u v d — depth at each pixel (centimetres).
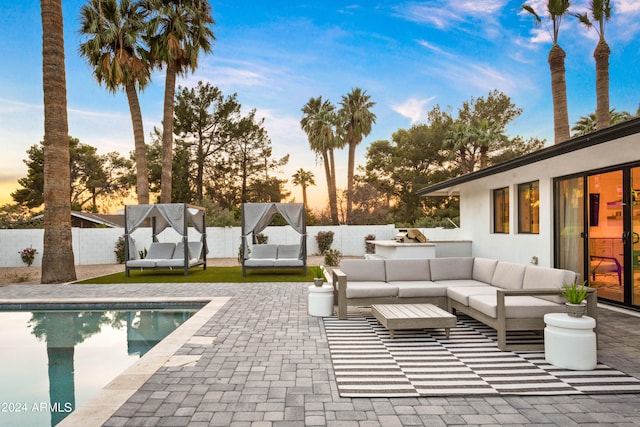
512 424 252
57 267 991
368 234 1812
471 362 375
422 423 254
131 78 1487
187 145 2497
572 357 352
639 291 580
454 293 531
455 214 2420
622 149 571
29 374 398
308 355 400
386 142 2856
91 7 1395
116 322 631
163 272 1224
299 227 1141
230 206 2602
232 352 409
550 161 677
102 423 254
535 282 473
